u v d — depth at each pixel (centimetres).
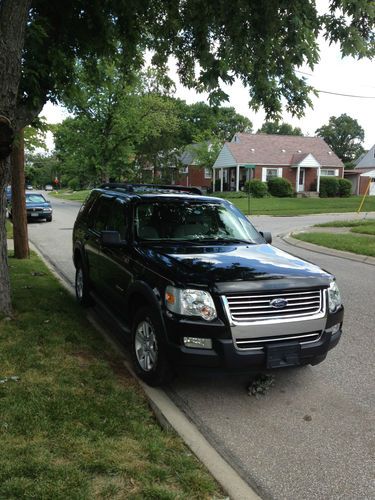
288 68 696
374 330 627
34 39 540
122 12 687
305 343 400
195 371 383
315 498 288
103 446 309
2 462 282
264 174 4347
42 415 341
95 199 697
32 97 560
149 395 407
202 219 547
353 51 587
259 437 358
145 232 511
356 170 5388
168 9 707
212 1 657
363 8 537
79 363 448
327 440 355
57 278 860
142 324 437
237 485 289
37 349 475
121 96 3188
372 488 298
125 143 3497
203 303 377
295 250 1388
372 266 1111
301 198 4031
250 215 2680
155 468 289
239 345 380
